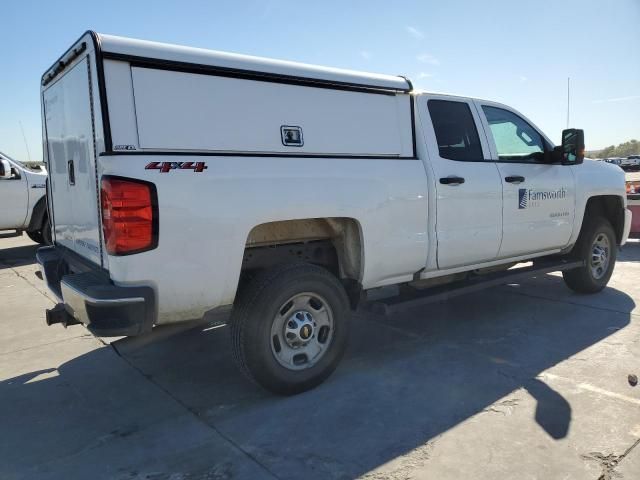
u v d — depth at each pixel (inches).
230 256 127.2
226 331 200.4
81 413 137.4
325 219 151.6
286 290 136.6
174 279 120.6
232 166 126.6
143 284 117.6
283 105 138.6
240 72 130.9
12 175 361.4
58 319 142.4
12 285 289.9
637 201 379.2
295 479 106.3
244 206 127.7
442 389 145.9
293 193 135.4
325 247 160.6
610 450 114.0
